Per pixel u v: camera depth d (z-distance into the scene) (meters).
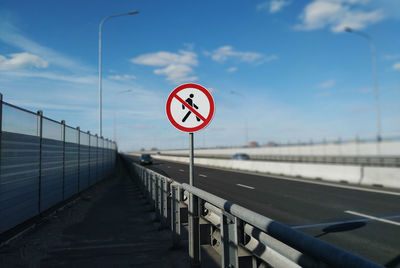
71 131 12.38
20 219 7.01
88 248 6.03
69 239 6.72
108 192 16.19
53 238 6.77
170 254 5.59
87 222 8.55
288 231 1.91
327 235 6.65
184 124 4.71
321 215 8.75
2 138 6.02
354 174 17.30
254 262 2.71
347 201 11.07
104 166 23.77
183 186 5.03
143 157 47.25
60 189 10.58
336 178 18.42
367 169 16.47
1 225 6.04
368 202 10.79
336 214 8.87
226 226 3.18
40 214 8.47
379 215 8.64
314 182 17.64
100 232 7.39
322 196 12.34
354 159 38.03
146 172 12.77
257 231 2.55
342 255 1.43
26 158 7.36
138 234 7.19
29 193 7.60
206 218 4.16
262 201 11.30
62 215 9.59
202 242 4.38
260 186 16.06
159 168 34.44
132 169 23.50
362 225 7.50
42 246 6.12
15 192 6.73
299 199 11.68
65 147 11.32
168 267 4.92
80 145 14.20
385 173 15.45
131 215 9.63
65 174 11.32
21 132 7.03
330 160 40.88
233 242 3.03
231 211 2.87
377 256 5.27
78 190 13.70
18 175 6.88
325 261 1.56
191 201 4.53
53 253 5.69
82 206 11.42
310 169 20.69
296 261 1.88
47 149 9.08
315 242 1.65
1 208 6.02
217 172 27.12
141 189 15.34
